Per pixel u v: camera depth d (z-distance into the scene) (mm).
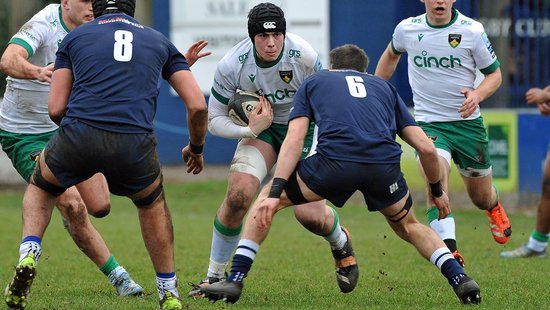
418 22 29516
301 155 23781
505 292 25656
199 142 22422
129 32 20812
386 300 24547
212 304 23328
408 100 58375
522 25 56688
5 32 77250
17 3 73562
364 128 22078
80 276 30234
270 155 25531
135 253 36469
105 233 43344
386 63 30781
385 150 22062
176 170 65438
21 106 26500
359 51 23812
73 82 20906
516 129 52250
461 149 29609
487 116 52438
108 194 25781
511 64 56719
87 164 20172
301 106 22516
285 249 37562
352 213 52219
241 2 63719
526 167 52281
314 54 24719
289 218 52156
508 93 56438
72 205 25078
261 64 24625
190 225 47188
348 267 25922
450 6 28875
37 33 25453
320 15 62000
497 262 33375
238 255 22500
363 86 22672
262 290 26672
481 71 29203
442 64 29281
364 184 22109
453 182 53531
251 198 24844
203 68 64375
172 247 21469
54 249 37688
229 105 25188
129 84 20281
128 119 20109
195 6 64250
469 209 53031
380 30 62000
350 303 24000
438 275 30000
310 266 32469
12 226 46688
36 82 26281
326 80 22672
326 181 21953
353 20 62188
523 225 46312
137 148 20156
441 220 27125
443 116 29656
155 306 22984
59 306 23125
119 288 25703
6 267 32844
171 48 21281
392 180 22203
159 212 21203
